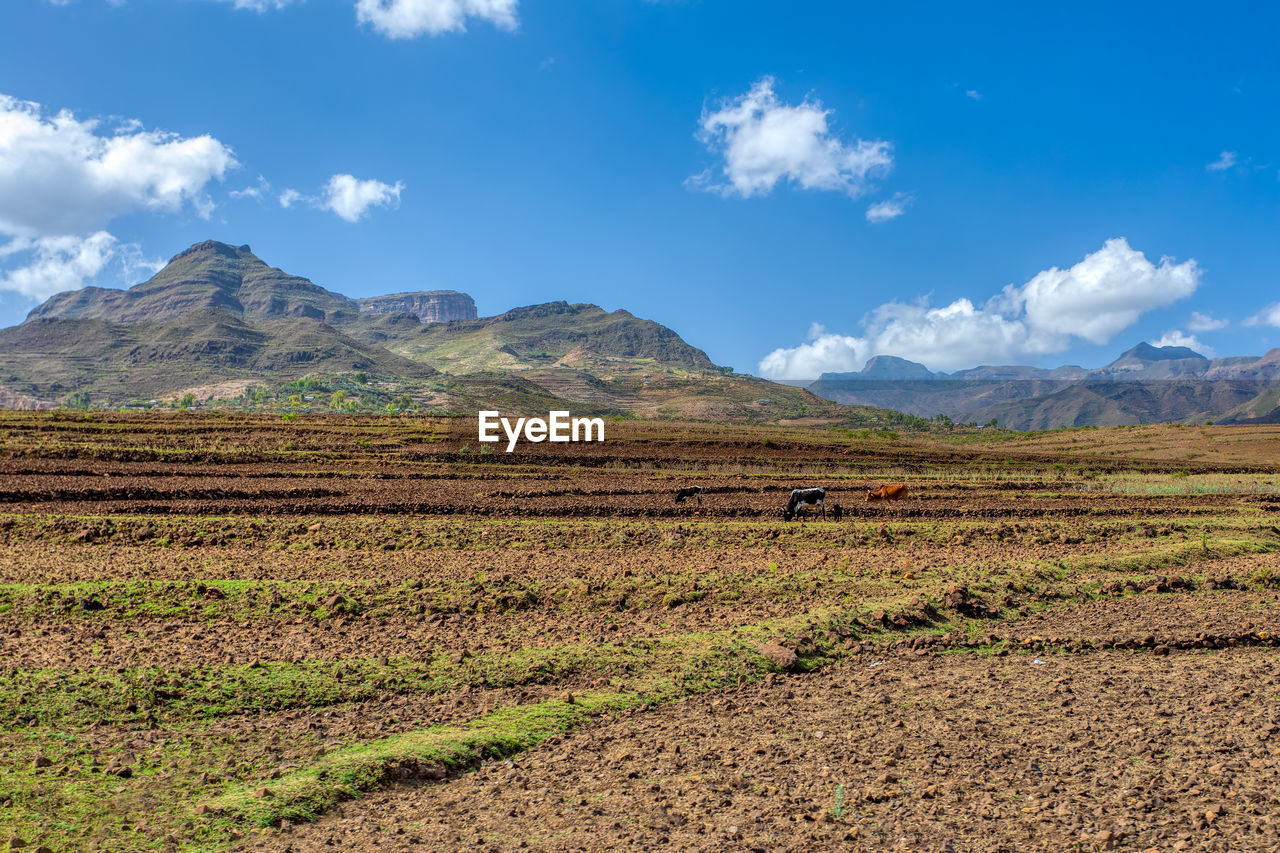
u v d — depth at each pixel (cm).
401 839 799
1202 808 854
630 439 6588
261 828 805
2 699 1064
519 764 1021
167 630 1453
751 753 1052
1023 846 782
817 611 1678
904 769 990
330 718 1134
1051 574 2091
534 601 1761
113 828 780
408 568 1997
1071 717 1179
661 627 1619
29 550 2052
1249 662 1495
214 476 3638
